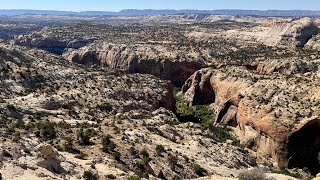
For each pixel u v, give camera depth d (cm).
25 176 2795
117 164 3944
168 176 4106
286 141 6912
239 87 9800
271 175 4169
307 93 8112
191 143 5725
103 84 9269
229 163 5372
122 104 8138
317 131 6862
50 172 3059
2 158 2978
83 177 3244
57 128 4959
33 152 3294
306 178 6134
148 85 10112
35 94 7425
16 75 8194
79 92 8312
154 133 5709
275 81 9269
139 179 3541
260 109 7794
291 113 7200
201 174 4422
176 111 10712
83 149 4250
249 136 7825
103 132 5056
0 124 4691
